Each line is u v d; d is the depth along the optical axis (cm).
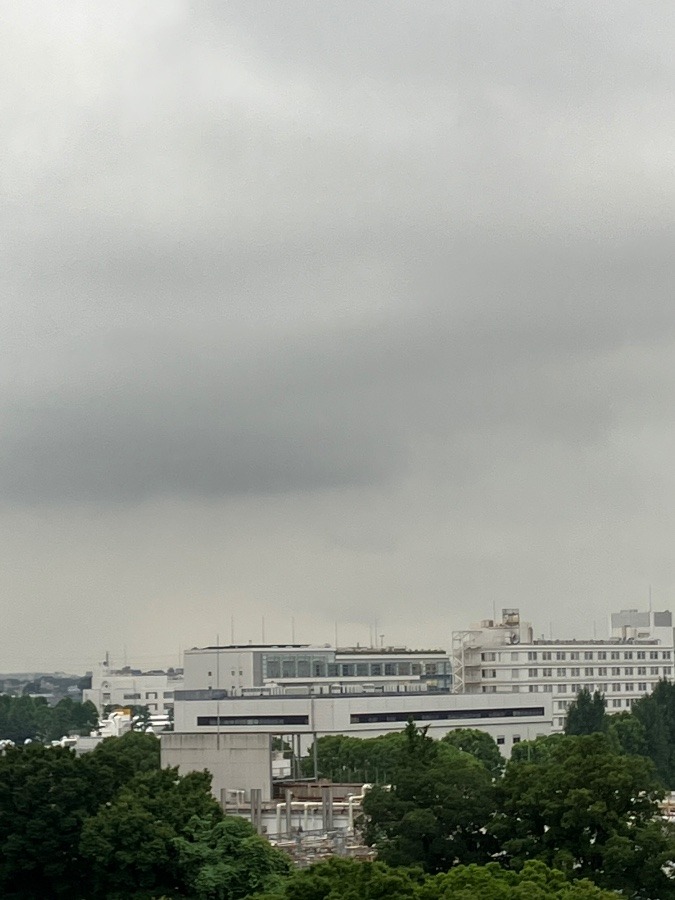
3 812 14488
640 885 13250
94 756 15475
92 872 14475
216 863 13838
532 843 13838
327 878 11394
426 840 14312
